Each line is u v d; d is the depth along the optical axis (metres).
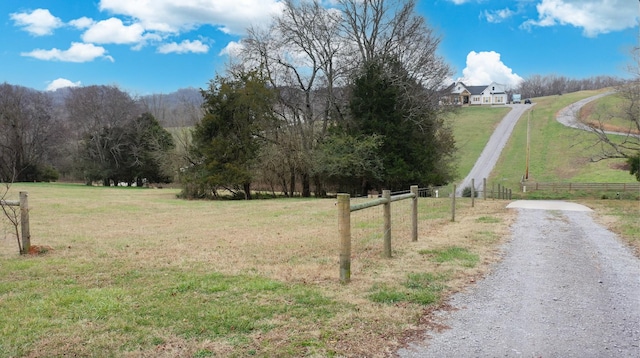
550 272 6.11
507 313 4.43
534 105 88.12
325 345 3.63
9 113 49.00
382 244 8.23
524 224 11.02
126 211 17.09
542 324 4.12
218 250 8.02
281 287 5.30
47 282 5.63
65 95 53.78
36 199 22.45
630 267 6.41
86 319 4.20
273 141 28.78
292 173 29.86
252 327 4.00
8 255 7.61
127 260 7.09
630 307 4.60
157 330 3.92
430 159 29.97
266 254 7.57
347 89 31.14
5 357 3.39
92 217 14.76
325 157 27.25
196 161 28.45
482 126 71.81
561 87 130.88
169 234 10.36
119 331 3.91
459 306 4.65
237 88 27.47
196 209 18.11
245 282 5.55
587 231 9.84
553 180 43.72
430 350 3.56
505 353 3.51
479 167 51.09
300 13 29.39
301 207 17.97
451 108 32.16
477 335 3.87
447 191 36.44
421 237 9.09
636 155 28.00
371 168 28.05
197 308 4.50
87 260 7.10
